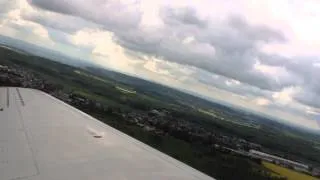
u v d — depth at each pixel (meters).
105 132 6.24
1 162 3.68
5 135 4.93
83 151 4.66
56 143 4.85
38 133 5.34
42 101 9.68
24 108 7.86
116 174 3.87
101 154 4.65
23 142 4.65
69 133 5.66
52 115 7.34
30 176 3.38
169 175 4.11
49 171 3.61
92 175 3.71
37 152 4.25
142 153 5.04
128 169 4.12
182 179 4.00
